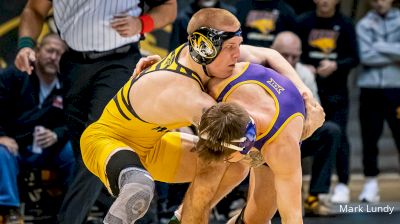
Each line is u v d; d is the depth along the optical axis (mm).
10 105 10273
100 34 8141
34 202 10320
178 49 6457
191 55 6223
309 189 10953
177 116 6238
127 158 6328
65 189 10406
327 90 11977
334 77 12039
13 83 10266
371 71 13078
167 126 6594
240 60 6785
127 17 8062
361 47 13117
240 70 6227
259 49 6930
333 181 13617
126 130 6730
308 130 6445
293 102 6078
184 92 6141
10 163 9781
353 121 16344
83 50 8227
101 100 8094
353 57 12148
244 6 11773
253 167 6445
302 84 6660
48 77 10391
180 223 6652
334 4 12055
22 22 8695
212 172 6137
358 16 16062
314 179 10898
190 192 6238
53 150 10375
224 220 10680
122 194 6012
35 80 10336
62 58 8586
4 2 11039
